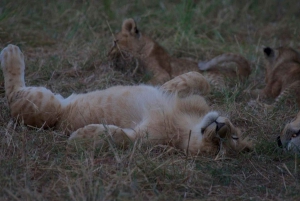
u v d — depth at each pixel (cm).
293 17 1969
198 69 1534
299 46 1769
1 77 1280
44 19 1809
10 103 1099
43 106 1058
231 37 1841
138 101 1034
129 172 871
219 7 2011
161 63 1538
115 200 803
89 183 842
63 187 845
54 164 905
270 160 974
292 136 1001
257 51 1678
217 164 930
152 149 965
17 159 921
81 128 982
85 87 1314
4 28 1641
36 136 1007
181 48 1698
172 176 884
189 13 1862
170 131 977
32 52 1556
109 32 1752
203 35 1780
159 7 1995
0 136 1018
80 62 1467
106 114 1040
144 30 1812
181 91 1094
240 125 1136
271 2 2062
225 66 1549
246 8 2006
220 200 841
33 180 868
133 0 1970
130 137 980
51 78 1348
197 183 877
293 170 939
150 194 846
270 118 1159
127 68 1466
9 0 1795
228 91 1275
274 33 1867
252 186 888
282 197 854
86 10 1822
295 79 1421
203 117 980
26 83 1297
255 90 1419
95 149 951
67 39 1670
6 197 812
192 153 952
